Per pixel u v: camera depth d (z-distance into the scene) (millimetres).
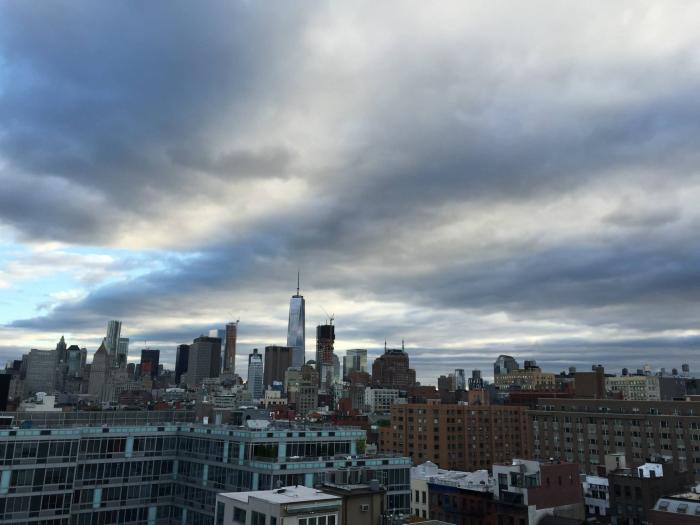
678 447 173875
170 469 108125
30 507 89562
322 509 48000
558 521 97625
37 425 102688
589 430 196000
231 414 123750
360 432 105000
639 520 113062
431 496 120125
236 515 49656
